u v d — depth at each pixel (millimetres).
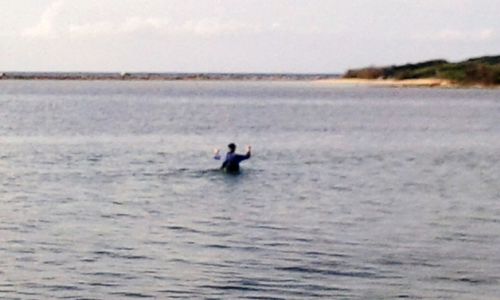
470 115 112688
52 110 119312
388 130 84438
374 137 75062
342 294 21688
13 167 48312
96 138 70688
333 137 75000
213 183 41875
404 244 27281
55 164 50156
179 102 155625
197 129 84000
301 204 35531
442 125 92000
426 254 25875
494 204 35812
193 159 54219
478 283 22781
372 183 42750
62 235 28281
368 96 196500
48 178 43344
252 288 22125
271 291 21891
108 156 55531
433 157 57219
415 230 29672
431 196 38156
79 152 58062
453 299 21438
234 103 153000
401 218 32156
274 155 57938
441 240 27953
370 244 27266
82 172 46125
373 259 25188
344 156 57656
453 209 34406
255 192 38906
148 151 59656
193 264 24469
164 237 28188
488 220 31766
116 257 25203
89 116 104312
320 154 58969
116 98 174875
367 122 97438
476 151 61750
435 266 24438
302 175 45812
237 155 46438
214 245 27000
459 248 26750
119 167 48844
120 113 113062
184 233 28922
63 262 24516
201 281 22719
